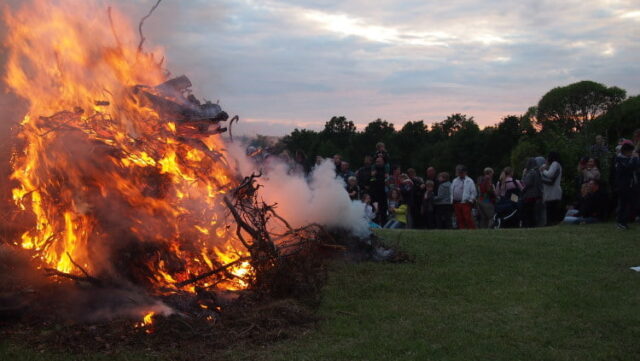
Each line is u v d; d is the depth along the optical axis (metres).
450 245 9.29
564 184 20.92
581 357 4.54
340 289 6.59
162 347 4.62
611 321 5.46
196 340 4.79
